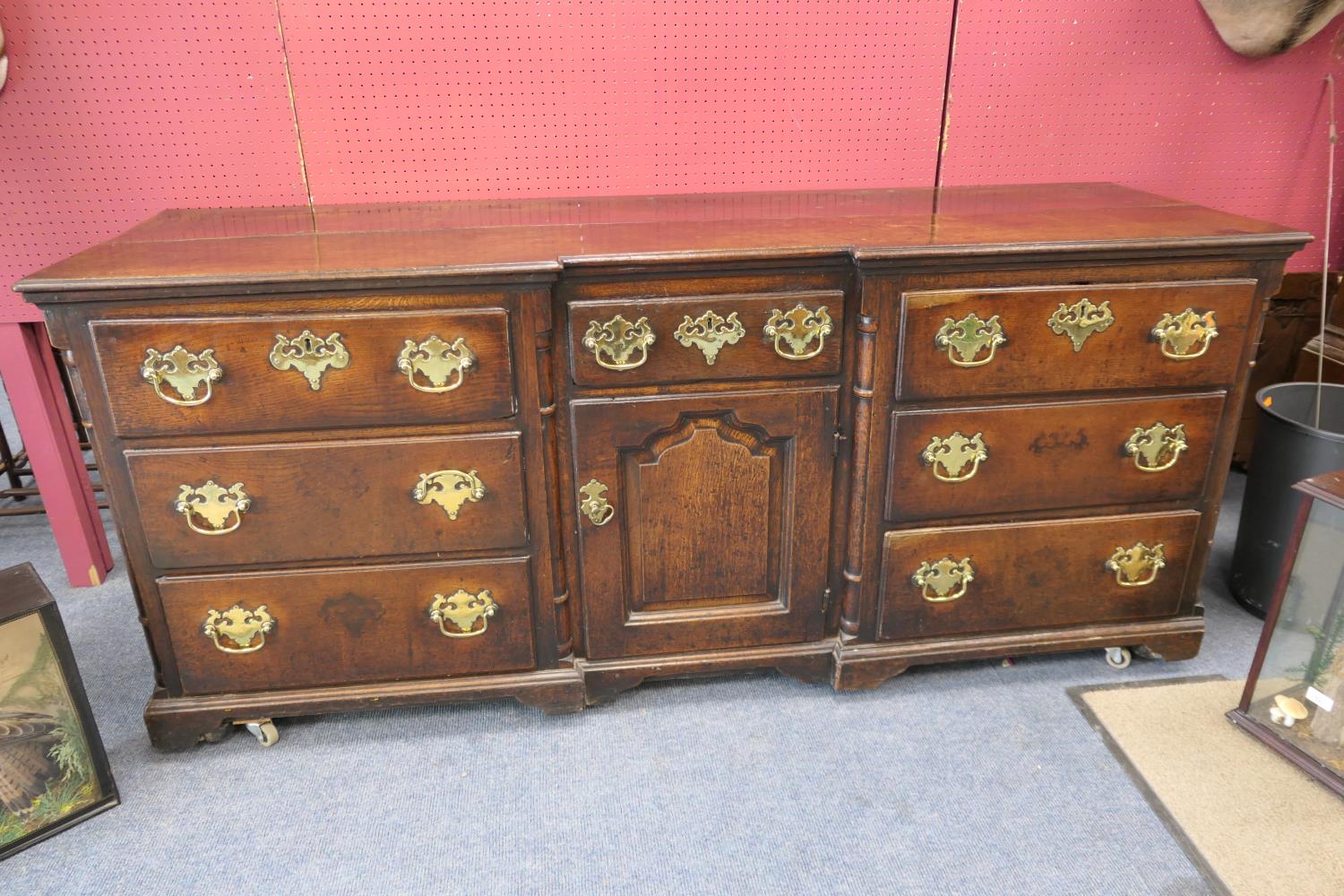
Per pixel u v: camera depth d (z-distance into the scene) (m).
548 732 1.84
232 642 1.71
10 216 2.03
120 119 1.98
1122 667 2.00
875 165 2.22
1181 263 1.67
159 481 1.57
